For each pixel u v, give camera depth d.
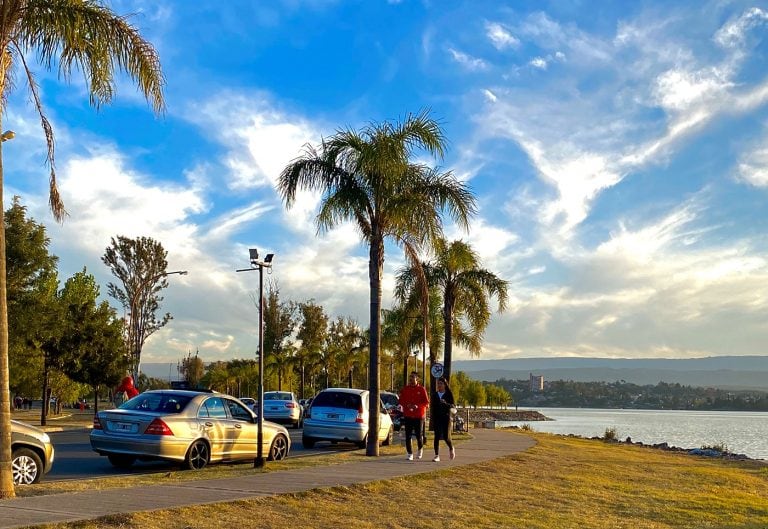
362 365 72.69
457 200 20.61
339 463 17.66
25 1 12.34
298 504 11.76
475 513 12.23
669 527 12.05
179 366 115.19
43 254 32.47
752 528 12.12
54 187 13.19
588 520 12.19
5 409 11.20
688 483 18.17
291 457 19.66
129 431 15.16
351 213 20.47
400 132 20.05
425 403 19.12
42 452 12.89
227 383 88.12
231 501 11.27
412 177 20.73
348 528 10.45
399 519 11.37
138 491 11.96
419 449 19.09
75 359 37.41
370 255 20.67
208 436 15.92
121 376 39.16
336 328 79.38
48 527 8.78
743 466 26.02
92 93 12.94
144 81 12.82
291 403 37.00
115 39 12.56
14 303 31.98
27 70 12.70
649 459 25.55
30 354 36.19
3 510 9.81
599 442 37.72
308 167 20.42
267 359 71.25
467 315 33.88
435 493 13.95
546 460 21.05
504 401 160.50
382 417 24.09
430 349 42.44
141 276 65.44
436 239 20.55
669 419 161.75
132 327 56.97
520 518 12.00
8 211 32.12
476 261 33.16
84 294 55.94
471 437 30.05
